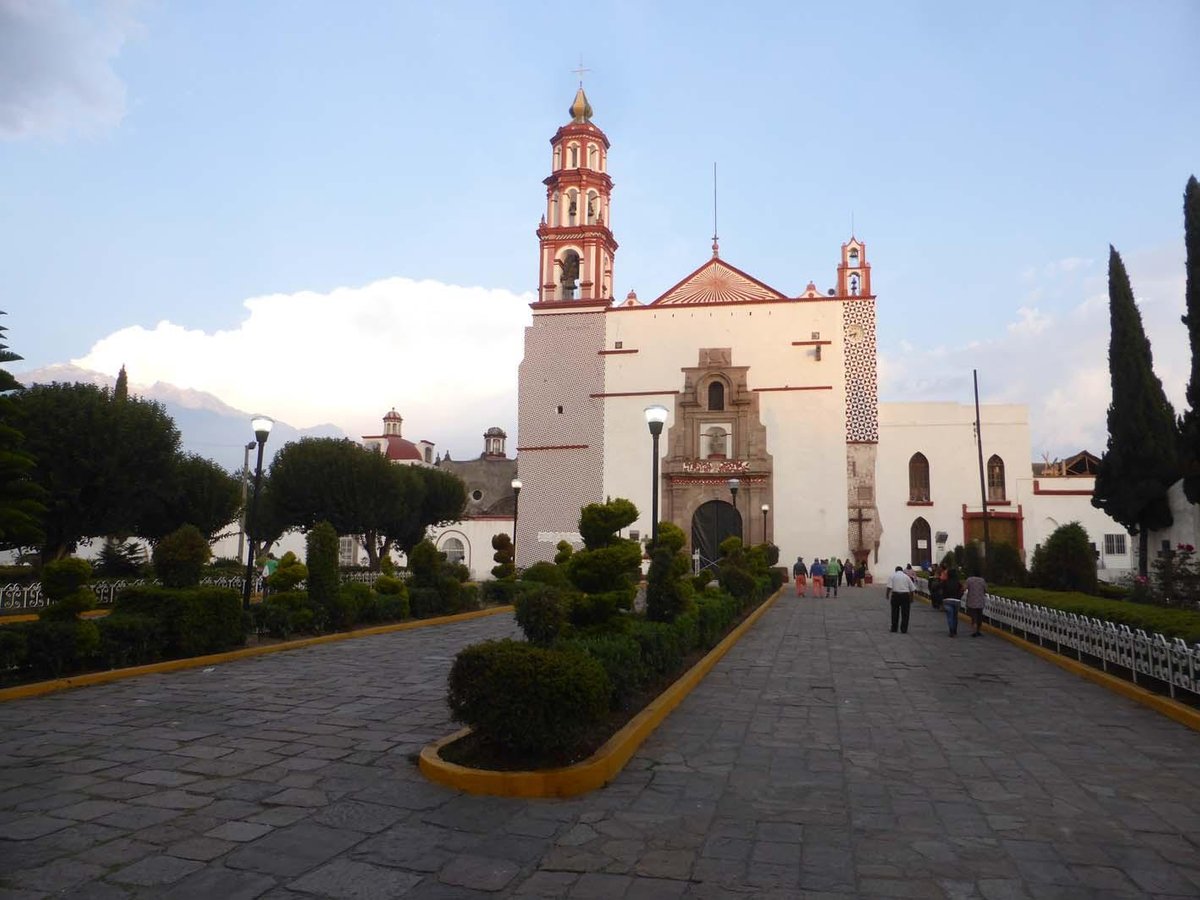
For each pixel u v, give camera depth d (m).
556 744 7.29
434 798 6.82
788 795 7.10
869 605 28.81
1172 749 8.74
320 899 4.92
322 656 14.98
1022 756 8.45
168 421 29.31
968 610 20.20
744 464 43.00
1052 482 42.44
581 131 48.34
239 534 45.91
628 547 11.23
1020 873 5.43
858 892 5.14
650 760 8.20
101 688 11.48
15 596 22.22
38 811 6.32
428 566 23.83
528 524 44.97
